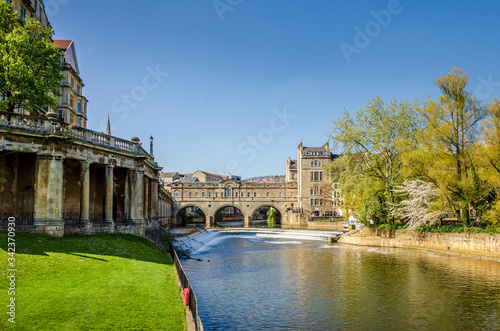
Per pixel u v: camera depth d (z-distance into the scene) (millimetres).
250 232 64062
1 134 17984
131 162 27062
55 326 9188
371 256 33781
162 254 22734
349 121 42406
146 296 12344
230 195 98812
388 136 40188
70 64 44906
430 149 35500
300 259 31969
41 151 19359
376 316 16062
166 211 70438
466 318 15852
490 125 31656
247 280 22859
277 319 15562
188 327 10016
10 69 20547
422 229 39156
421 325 15000
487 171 32031
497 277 23688
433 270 26219
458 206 37281
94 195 26234
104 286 12820
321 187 86625
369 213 41625
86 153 22406
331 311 16672
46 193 19328
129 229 25938
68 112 43281
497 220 31531
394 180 40656
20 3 31344
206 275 24391
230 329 14328
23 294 11188
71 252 16594
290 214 88438
